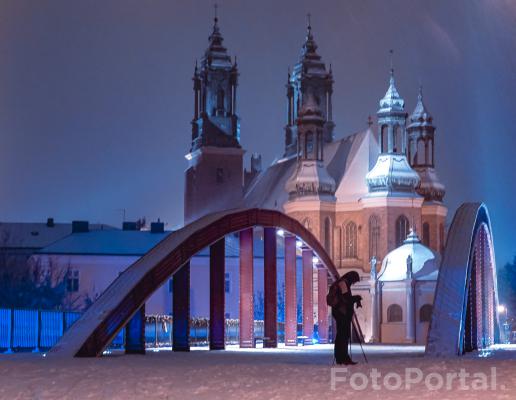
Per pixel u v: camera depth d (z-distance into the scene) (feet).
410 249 317.01
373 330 309.22
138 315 92.89
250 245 124.36
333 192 386.93
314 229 380.17
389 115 371.56
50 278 284.41
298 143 392.47
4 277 291.79
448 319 76.02
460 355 74.79
